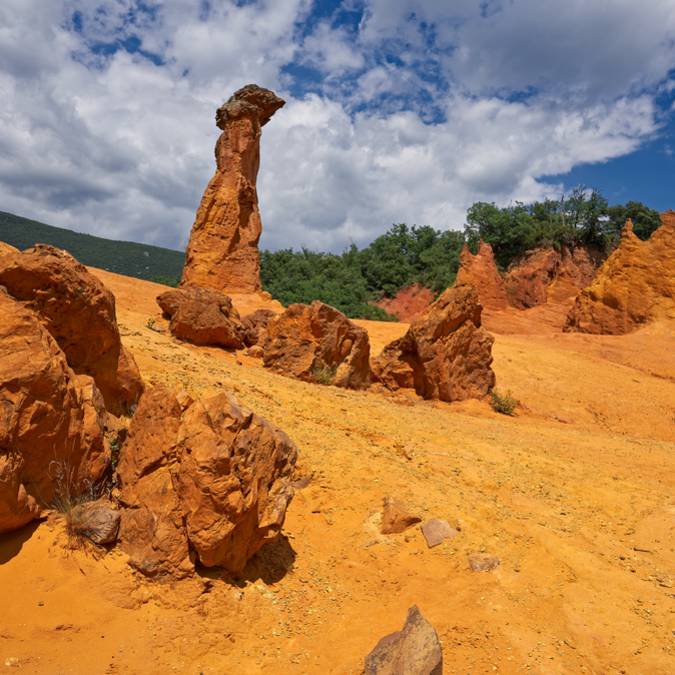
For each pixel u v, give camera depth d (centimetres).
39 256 835
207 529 668
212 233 3906
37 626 575
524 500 1115
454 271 6994
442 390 2267
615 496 1204
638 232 6775
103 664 560
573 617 742
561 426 2164
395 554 849
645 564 914
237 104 4028
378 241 8138
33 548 638
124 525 696
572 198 6850
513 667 639
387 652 582
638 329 3612
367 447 1209
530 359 2934
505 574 824
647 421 2386
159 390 766
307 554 826
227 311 2425
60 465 695
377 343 3231
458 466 1230
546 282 5634
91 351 904
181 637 613
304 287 6316
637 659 670
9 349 668
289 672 601
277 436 793
